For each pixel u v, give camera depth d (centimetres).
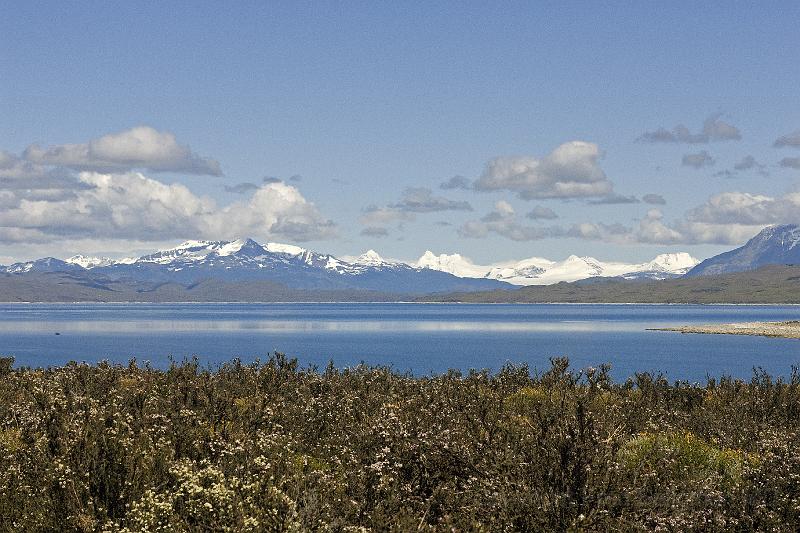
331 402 2045
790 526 1224
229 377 3061
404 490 1233
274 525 997
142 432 1352
